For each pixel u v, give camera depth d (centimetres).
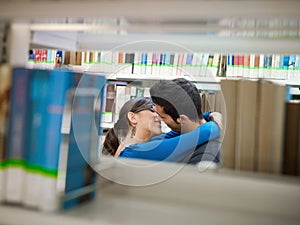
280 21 56
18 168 59
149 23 62
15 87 60
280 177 69
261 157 77
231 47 105
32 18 58
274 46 103
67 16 54
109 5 50
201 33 78
